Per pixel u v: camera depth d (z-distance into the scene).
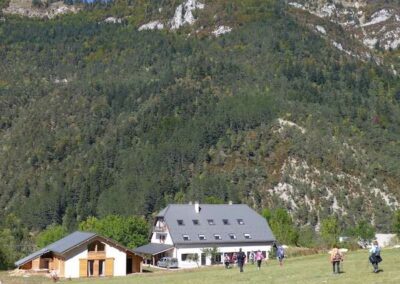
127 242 166.88
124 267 121.44
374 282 55.69
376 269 61.91
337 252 65.50
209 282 70.38
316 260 91.19
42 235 183.12
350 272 64.50
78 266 118.00
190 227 156.88
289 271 73.31
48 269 122.81
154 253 149.12
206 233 156.38
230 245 155.88
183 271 104.75
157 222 164.25
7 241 156.75
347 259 80.88
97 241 119.94
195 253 152.50
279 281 63.97
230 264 116.88
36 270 121.06
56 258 121.88
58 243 125.19
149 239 168.00
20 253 151.25
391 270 62.69
